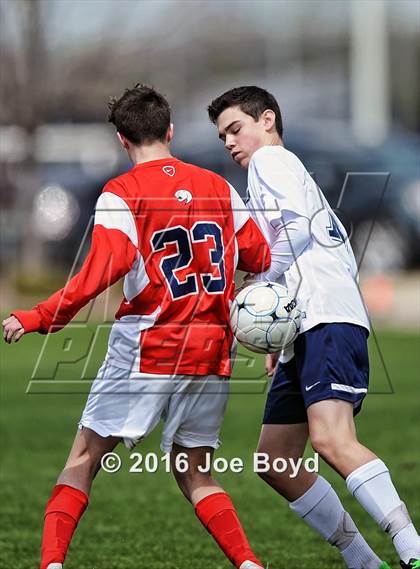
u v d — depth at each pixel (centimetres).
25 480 2745
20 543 2206
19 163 6444
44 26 6444
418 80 14638
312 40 13950
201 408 1747
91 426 1748
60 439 3189
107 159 6750
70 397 3800
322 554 2134
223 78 12781
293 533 2291
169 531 2311
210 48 11119
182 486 1795
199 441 1773
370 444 3050
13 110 6431
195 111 9956
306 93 9800
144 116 1762
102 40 7025
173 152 6306
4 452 3034
